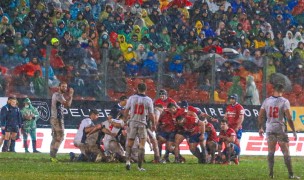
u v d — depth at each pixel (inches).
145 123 2172.7
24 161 2541.8
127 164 2208.4
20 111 3112.7
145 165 2477.9
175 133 2746.1
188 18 4136.3
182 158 2743.6
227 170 2365.9
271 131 2043.6
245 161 2945.4
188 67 3388.3
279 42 4190.5
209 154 2758.4
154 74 3353.8
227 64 3432.6
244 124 3422.7
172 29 4003.4
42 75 3221.0
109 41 3826.3
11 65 3191.4
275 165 2731.3
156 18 4047.7
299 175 2250.2
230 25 4136.3
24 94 3196.4
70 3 3983.8
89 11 3873.0
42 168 2247.8
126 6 4099.4
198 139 2726.4
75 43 3425.2
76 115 3248.0
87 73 3284.9
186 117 2719.0
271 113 2033.7
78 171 2160.4
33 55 3225.9
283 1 4461.1
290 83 3499.0
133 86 3331.7
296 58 3531.0
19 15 3779.5
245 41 4089.6
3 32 3629.4
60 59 3253.0
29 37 3538.4
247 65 3454.7
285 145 2052.2
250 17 4266.7
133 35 3850.9
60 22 3737.7
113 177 1979.6
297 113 3513.8
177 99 3371.1
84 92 3277.6
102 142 2704.2
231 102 3056.1
